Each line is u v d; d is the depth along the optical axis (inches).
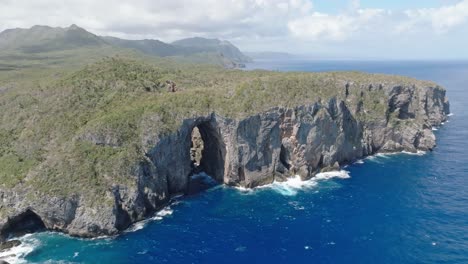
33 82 4768.7
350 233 3070.9
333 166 4562.0
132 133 3705.7
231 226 3238.2
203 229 3198.8
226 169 4205.2
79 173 3302.2
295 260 2719.0
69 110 4050.2
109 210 3147.1
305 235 3056.1
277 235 3068.4
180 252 2851.9
